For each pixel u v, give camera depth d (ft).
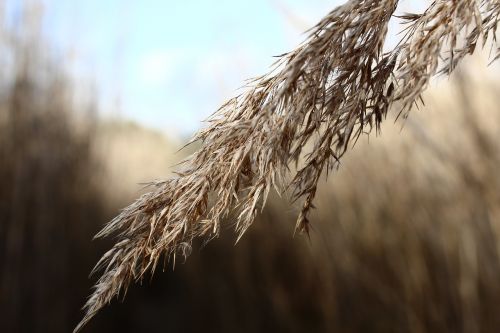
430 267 9.43
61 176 13.14
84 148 14.15
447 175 8.86
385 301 9.88
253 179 1.82
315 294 12.06
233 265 14.01
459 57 1.71
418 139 8.92
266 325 13.10
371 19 1.73
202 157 1.84
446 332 9.00
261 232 13.07
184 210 1.84
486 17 1.74
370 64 1.73
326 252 10.97
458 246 8.98
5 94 12.85
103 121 16.06
